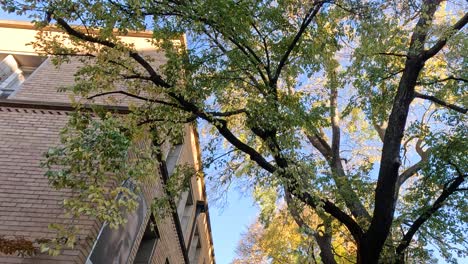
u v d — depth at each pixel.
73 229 5.20
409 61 9.32
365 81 10.57
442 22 10.85
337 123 12.28
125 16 7.32
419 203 10.65
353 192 9.86
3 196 7.64
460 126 10.18
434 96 10.56
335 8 9.03
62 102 10.04
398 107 8.91
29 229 7.13
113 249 8.96
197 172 9.43
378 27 9.03
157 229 12.32
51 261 6.74
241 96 9.38
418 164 10.88
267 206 11.32
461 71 9.98
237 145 8.19
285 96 8.59
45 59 12.77
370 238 8.29
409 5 9.56
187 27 8.05
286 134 8.01
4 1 6.58
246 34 7.89
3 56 13.08
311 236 8.25
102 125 5.59
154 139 8.23
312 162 8.12
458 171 9.95
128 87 8.44
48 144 8.79
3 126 9.11
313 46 8.76
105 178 5.45
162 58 12.55
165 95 8.01
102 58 7.54
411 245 10.73
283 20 8.38
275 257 12.69
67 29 7.32
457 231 10.06
